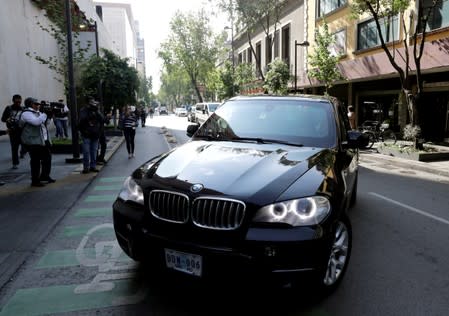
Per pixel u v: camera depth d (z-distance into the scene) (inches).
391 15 509.7
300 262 107.4
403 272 155.3
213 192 112.5
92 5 1605.6
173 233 115.4
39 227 206.8
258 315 121.1
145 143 695.1
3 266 157.5
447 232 206.1
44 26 892.0
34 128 296.5
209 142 161.5
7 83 667.4
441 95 635.5
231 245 107.9
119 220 129.2
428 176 378.0
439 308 127.9
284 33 1161.4
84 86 661.3
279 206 110.0
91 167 371.9
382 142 612.4
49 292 135.7
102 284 141.5
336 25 844.0
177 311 123.3
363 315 122.5
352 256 171.2
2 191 288.4
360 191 304.7
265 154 139.4
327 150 152.7
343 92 917.8
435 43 555.2
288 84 1026.1
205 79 1982.0
